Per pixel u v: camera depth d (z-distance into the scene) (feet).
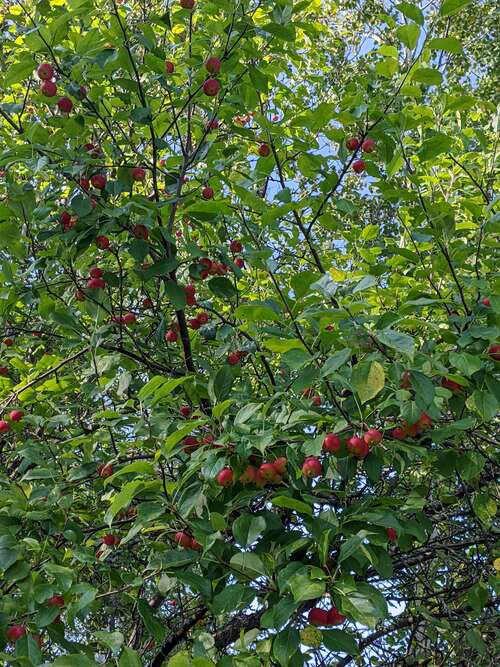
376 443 9.98
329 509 9.85
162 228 12.59
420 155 12.91
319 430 11.23
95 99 13.56
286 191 13.64
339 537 10.47
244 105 14.96
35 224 14.70
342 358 8.89
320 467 10.04
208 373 13.69
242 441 9.98
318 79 22.33
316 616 9.34
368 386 9.04
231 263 14.53
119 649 9.14
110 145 14.80
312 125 13.89
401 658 16.60
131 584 10.93
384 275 18.13
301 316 9.28
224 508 11.03
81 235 12.64
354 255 19.02
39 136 13.02
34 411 15.72
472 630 13.56
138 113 13.04
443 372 10.09
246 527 9.85
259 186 18.13
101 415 12.40
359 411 10.43
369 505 10.71
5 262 13.66
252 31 13.37
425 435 11.24
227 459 10.39
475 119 18.28
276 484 11.76
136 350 16.22
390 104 13.15
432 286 13.55
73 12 12.34
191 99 13.87
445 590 14.96
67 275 14.98
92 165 13.28
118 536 14.11
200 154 14.70
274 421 10.78
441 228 12.54
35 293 14.20
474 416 12.35
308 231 15.07
